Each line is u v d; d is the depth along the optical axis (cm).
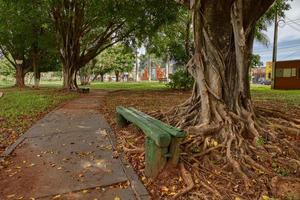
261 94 1702
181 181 394
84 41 2170
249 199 352
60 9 1886
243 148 476
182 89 2206
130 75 7500
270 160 451
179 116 646
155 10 1652
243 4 571
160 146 401
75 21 1958
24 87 2802
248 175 407
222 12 594
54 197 366
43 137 641
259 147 487
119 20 1928
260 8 587
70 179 417
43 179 418
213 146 487
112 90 2278
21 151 543
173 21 1775
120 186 395
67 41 2003
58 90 2033
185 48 2286
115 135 654
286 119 643
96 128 727
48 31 2320
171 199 356
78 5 1902
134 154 509
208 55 602
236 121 555
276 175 406
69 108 1103
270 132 535
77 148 559
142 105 1162
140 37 2147
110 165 468
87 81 4097
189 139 498
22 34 2391
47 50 2705
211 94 584
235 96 592
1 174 437
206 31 603
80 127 739
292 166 434
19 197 366
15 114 923
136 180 411
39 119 858
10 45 2841
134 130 664
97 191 381
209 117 564
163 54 2747
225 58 604
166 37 2467
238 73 589
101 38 2142
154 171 409
